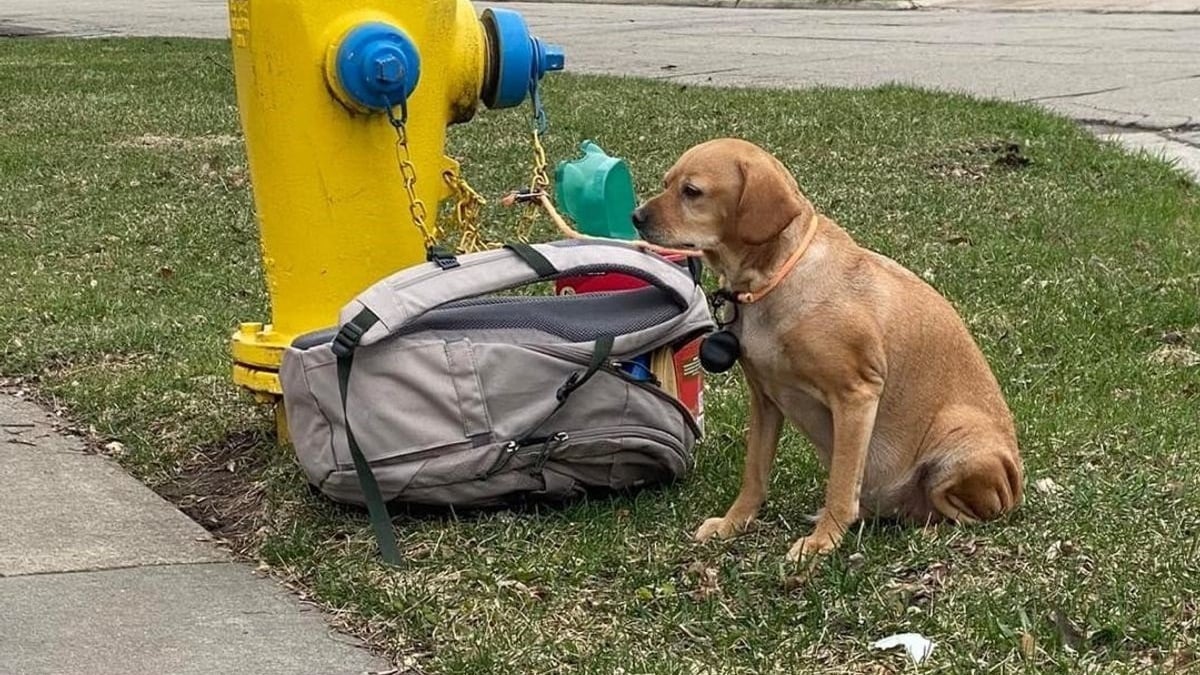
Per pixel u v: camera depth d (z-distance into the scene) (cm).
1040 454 346
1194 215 493
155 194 530
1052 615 296
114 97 756
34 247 473
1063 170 543
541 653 293
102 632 301
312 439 321
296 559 319
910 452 320
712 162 309
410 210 341
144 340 404
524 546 318
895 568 309
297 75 331
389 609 304
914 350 317
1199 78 783
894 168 541
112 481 347
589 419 322
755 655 292
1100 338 404
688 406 335
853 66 890
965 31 1097
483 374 316
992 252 455
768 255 310
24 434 365
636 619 301
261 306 426
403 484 318
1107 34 1037
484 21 350
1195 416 363
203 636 301
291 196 337
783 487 338
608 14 1362
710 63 927
